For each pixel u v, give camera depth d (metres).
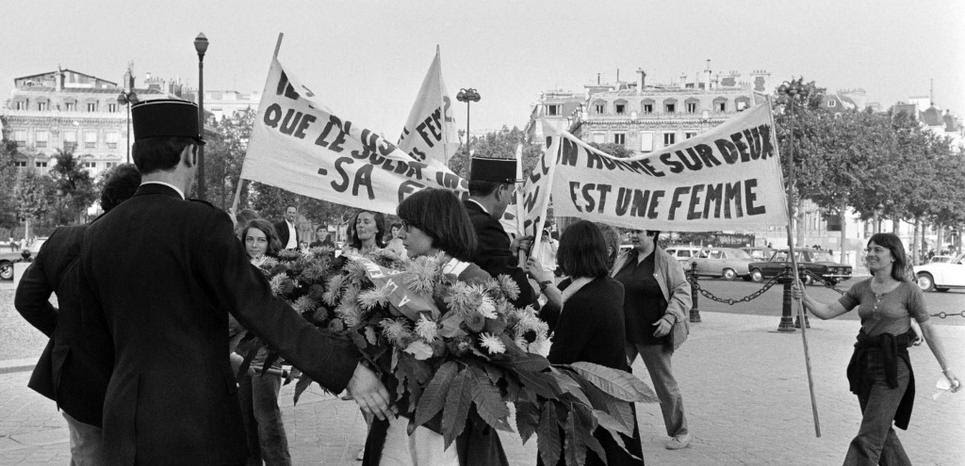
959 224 62.34
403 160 5.59
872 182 48.59
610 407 3.40
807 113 48.72
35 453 6.36
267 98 5.66
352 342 3.26
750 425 7.58
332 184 5.58
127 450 2.76
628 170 6.63
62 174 70.56
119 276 2.85
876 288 5.41
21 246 48.25
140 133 3.05
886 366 5.22
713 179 6.48
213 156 56.38
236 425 2.96
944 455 6.61
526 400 3.25
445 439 3.05
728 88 87.12
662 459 6.39
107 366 3.07
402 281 3.22
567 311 4.61
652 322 6.70
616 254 7.59
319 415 7.84
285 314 2.92
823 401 8.72
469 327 3.18
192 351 2.84
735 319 18.45
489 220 4.45
